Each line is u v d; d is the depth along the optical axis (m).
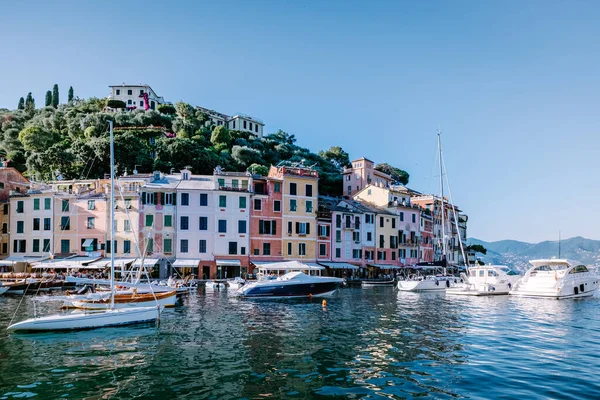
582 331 26.47
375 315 33.19
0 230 66.00
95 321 26.67
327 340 23.69
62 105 139.62
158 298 35.34
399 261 86.44
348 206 80.94
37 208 63.28
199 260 61.06
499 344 22.75
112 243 29.14
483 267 56.34
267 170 94.06
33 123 111.19
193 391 15.52
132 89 139.62
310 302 42.41
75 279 33.00
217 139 108.38
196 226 63.41
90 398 14.88
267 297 44.97
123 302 33.03
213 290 52.09
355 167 107.12
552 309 37.38
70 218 62.56
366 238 80.50
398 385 16.12
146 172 84.81
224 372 17.70
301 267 59.50
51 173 80.88
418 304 41.12
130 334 25.23
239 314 33.22
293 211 70.31
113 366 18.59
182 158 86.50
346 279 72.62
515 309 37.31
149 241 61.31
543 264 50.50
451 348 21.80
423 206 101.94
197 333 25.55
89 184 66.88
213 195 64.50
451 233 107.75
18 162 89.56
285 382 16.48
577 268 48.75
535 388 15.70
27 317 31.22
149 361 19.34
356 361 19.36
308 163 110.88
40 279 49.69
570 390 15.48
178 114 127.81
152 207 62.00
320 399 14.77
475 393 15.24
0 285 45.78
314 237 72.19
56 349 21.61
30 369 18.17
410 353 20.77
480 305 40.50
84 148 82.62
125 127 101.44
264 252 67.19
